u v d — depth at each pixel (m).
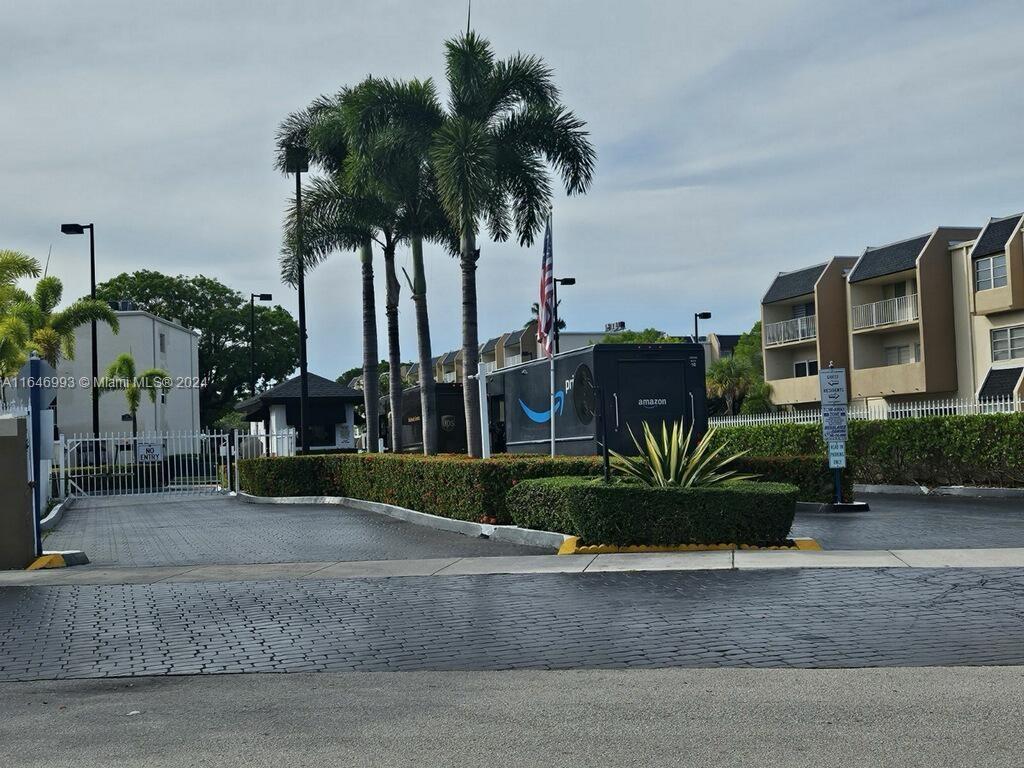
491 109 27.00
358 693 7.61
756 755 5.64
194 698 7.68
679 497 13.91
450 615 10.45
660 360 19.27
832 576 11.49
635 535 13.98
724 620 9.55
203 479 40.69
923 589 10.55
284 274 33.19
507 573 12.80
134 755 6.17
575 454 20.34
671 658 8.27
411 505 21.77
